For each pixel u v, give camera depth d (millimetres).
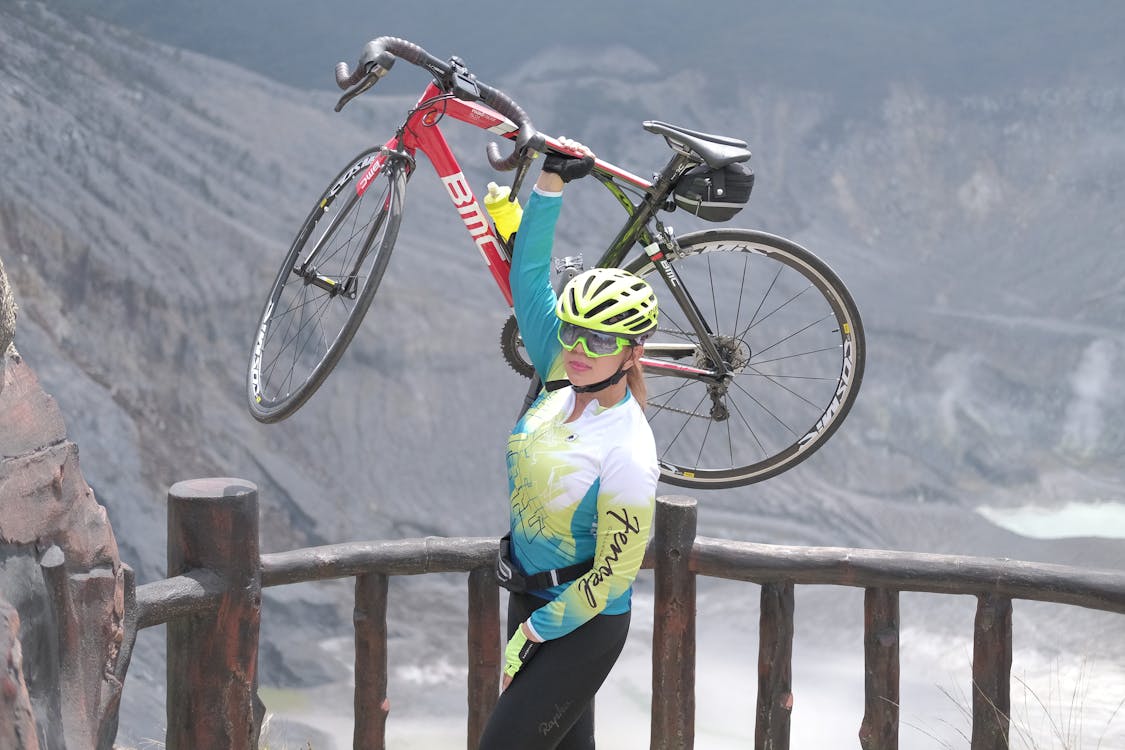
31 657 2102
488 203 2934
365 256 3086
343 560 3156
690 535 3248
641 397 2398
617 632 2438
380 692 3289
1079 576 3004
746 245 3217
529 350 2621
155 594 2701
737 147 3084
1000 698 3127
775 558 3197
